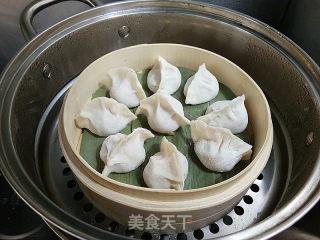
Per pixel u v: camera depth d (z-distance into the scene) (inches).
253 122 10.0
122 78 10.7
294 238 10.2
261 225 6.5
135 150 8.9
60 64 11.2
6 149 7.9
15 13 14.7
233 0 13.4
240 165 9.1
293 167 9.7
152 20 11.7
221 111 9.6
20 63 9.7
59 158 10.4
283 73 10.6
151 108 9.9
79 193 9.6
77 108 10.0
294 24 12.5
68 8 15.3
